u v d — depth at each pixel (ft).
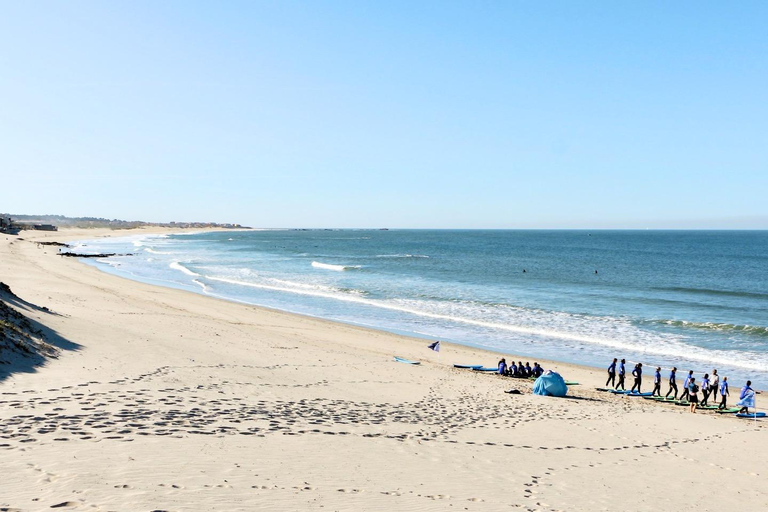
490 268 267.39
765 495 34.04
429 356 87.51
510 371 77.82
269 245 525.34
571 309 140.36
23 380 42.65
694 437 48.47
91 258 291.99
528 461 35.58
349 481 27.30
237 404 43.21
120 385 45.06
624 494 31.17
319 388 55.26
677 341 103.91
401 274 229.45
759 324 120.06
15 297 79.87
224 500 22.49
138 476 24.22
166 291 152.15
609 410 58.18
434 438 38.70
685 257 371.15
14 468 23.56
